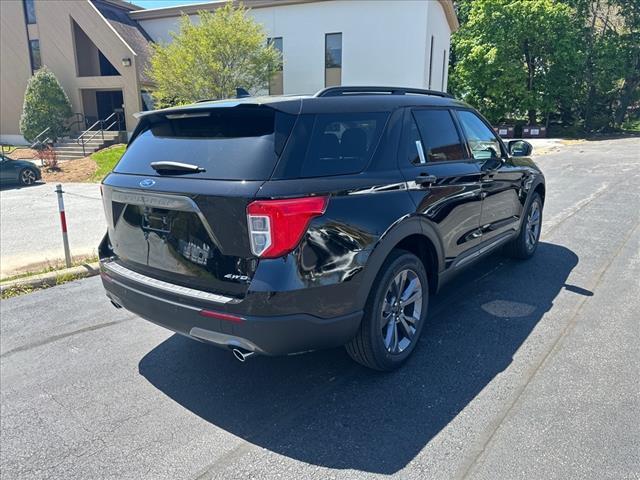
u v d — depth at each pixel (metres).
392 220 3.01
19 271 5.80
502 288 4.72
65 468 2.48
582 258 5.62
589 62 29.38
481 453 2.45
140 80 21.73
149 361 3.60
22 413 2.97
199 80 16.78
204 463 2.48
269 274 2.53
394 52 19.25
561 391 2.96
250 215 2.51
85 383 3.30
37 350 3.79
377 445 2.56
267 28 21.09
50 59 23.34
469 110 4.43
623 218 7.57
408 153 3.36
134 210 3.09
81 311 4.59
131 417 2.90
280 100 2.79
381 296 3.04
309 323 2.64
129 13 24.08
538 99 29.28
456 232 3.81
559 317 4.04
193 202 2.69
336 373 3.31
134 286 3.08
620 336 3.67
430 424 2.71
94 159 19.00
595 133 30.69
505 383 3.08
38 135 21.52
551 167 14.67
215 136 2.90
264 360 3.56
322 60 20.52
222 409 2.96
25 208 10.43
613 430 2.59
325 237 2.65
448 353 3.49
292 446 2.58
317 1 19.92
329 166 2.78
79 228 8.23
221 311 2.62
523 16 27.83
